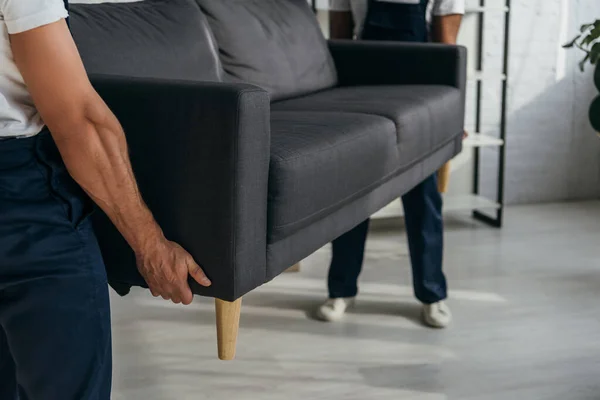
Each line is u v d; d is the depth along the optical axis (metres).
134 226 1.36
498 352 2.55
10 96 1.15
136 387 2.31
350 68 2.99
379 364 2.47
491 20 4.21
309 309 2.96
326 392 2.28
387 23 3.11
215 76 2.27
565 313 2.88
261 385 2.33
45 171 1.19
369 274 3.36
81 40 1.88
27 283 1.19
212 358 2.51
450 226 4.10
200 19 2.34
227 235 1.39
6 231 1.16
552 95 4.41
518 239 3.84
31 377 1.22
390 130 2.08
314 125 1.91
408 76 2.86
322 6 3.89
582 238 3.83
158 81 1.45
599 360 2.48
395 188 2.20
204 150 1.38
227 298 1.42
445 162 2.66
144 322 2.81
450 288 3.15
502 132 4.00
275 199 1.49
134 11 2.14
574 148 4.52
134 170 1.46
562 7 4.31
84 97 1.14
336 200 1.75
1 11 1.07
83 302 1.22
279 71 2.62
